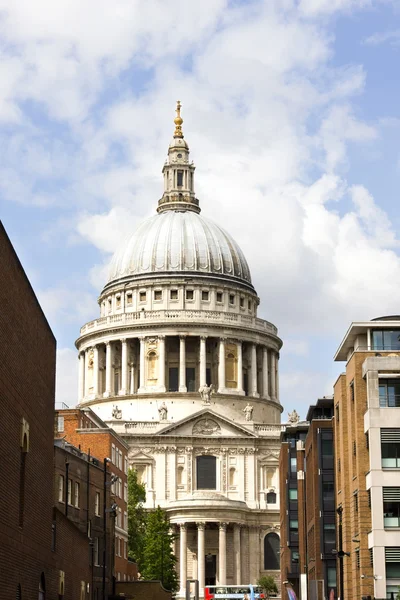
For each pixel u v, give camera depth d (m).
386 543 80.00
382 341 88.56
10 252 45.91
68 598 73.25
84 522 103.50
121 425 192.12
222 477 188.62
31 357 53.81
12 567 48.81
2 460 45.28
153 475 187.25
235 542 182.00
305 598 117.00
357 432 84.31
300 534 128.38
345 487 91.44
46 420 61.06
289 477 140.75
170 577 157.00
